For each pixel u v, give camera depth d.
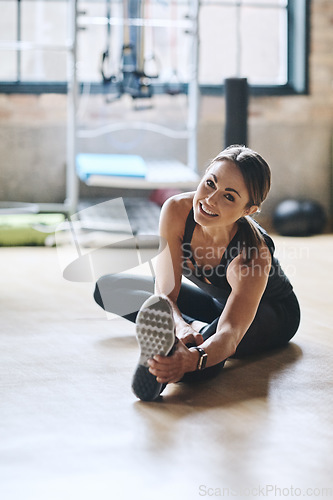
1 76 5.94
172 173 5.19
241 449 1.51
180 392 1.91
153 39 5.93
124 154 6.12
